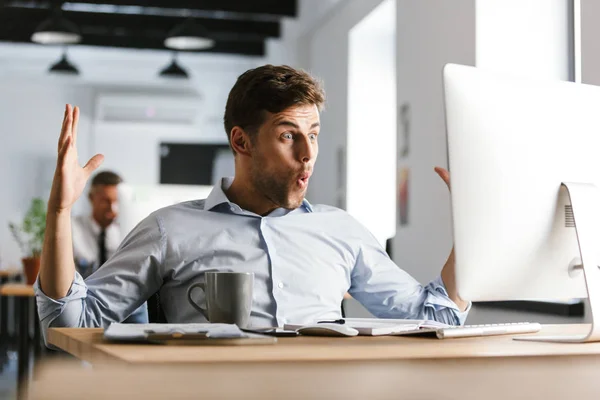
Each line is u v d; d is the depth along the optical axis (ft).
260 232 6.01
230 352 3.41
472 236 4.33
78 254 13.82
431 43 16.55
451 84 4.32
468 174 4.32
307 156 5.68
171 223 5.95
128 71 34.76
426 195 16.67
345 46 23.90
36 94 34.88
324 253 6.10
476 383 2.59
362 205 23.32
